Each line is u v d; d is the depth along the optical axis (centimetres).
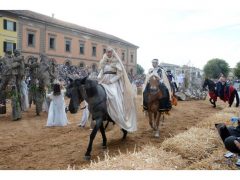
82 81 657
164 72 942
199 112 1436
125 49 6631
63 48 4897
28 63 1262
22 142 783
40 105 1277
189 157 618
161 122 1098
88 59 5453
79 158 641
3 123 1084
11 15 4025
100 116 662
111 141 792
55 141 793
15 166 588
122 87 757
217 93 1669
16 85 1184
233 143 528
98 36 5628
